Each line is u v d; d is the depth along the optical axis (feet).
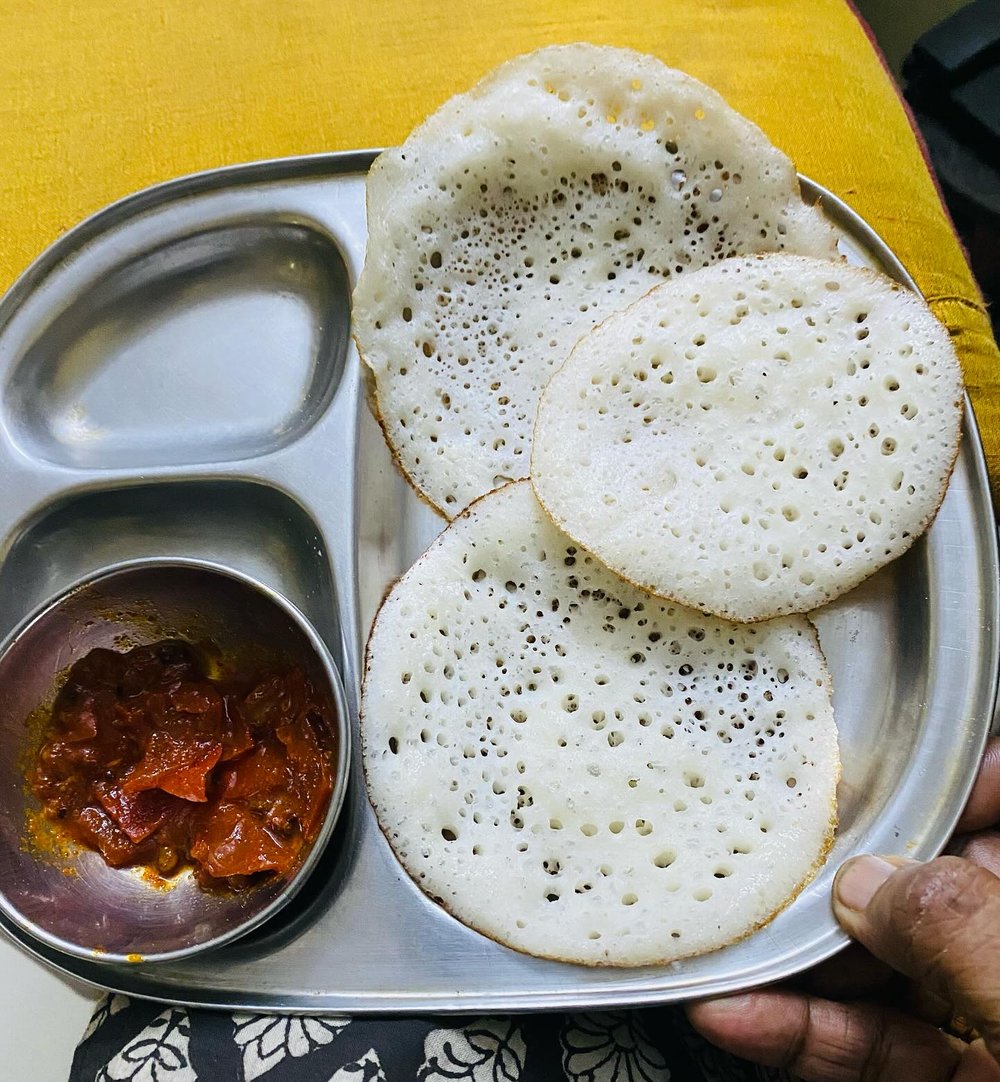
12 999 0.83
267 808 0.75
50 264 0.87
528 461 0.80
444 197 0.79
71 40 1.00
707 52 0.95
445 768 0.71
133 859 0.75
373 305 0.79
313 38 0.97
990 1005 0.57
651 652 0.74
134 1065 0.67
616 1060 0.69
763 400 0.74
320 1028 0.67
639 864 0.69
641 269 0.81
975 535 0.75
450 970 0.68
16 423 0.85
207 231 0.89
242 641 0.82
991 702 0.71
